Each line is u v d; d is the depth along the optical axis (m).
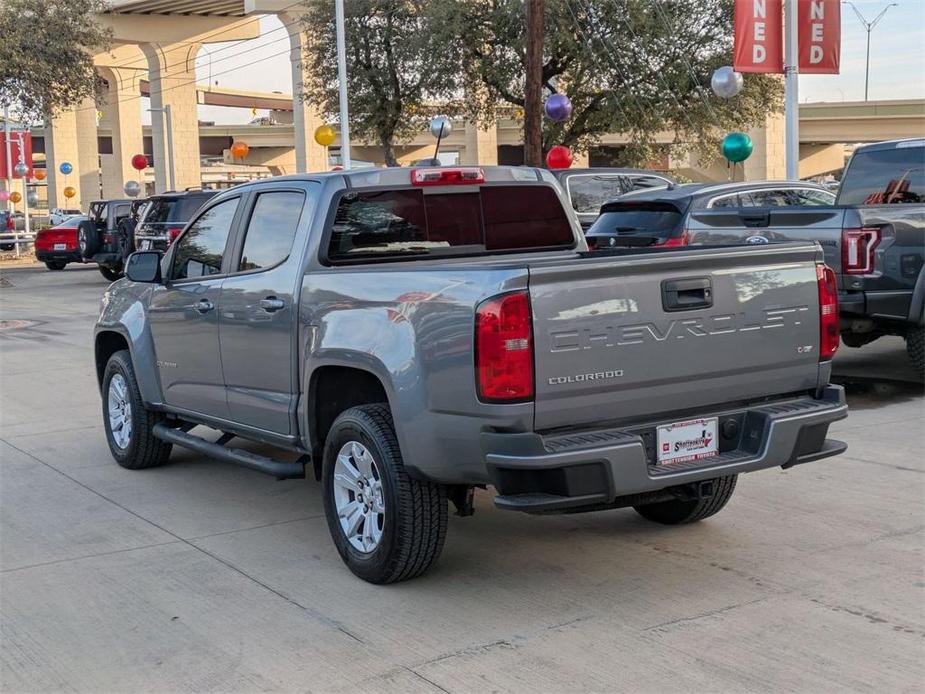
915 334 9.87
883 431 8.45
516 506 4.47
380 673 4.30
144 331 7.46
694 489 5.27
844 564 5.45
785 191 12.11
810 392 5.37
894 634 4.55
